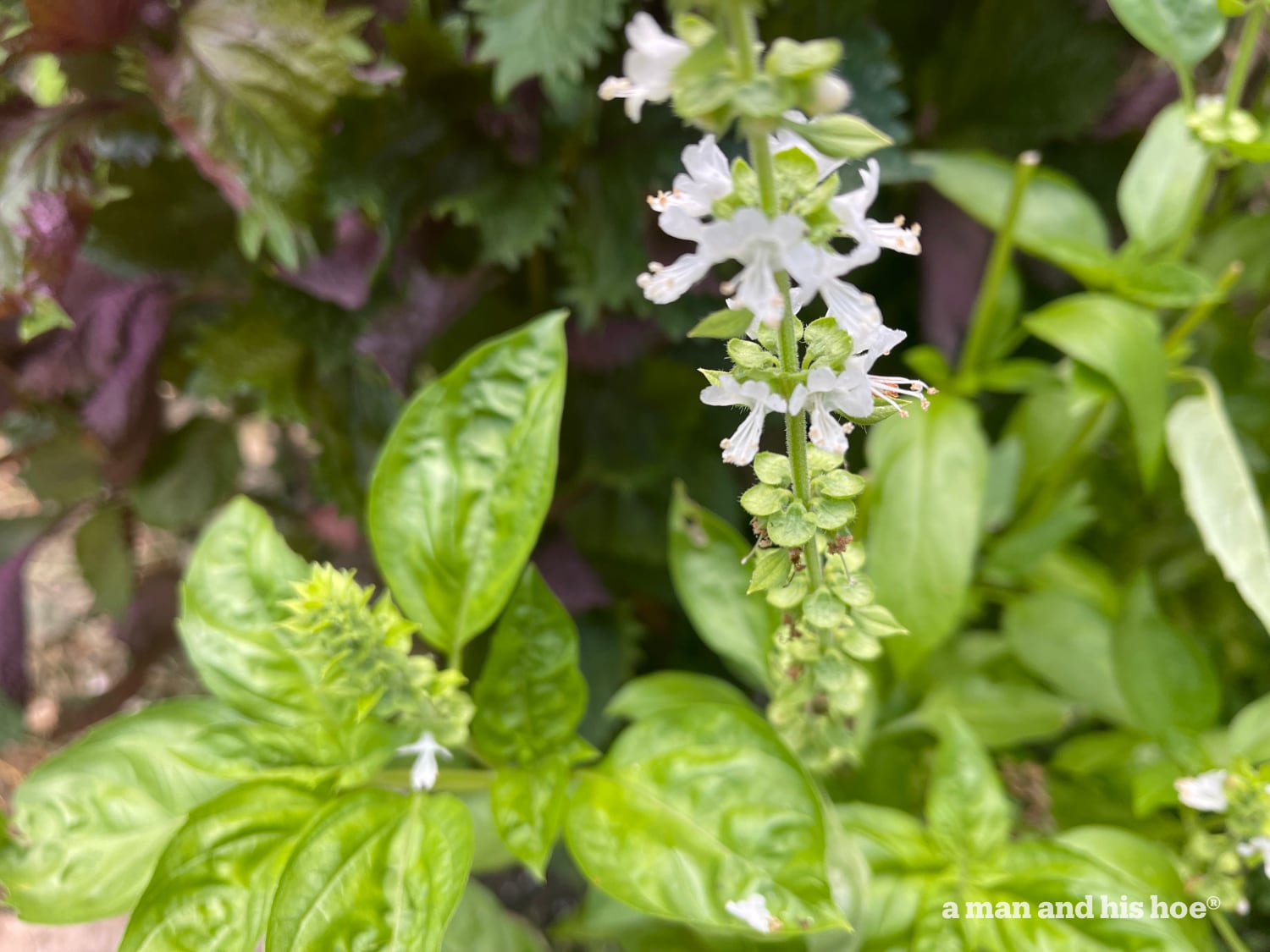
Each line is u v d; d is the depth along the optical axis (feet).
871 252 0.48
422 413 0.70
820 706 0.70
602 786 0.66
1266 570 0.79
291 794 0.65
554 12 0.78
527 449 0.69
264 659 0.68
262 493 1.25
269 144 0.83
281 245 0.85
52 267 0.84
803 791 0.64
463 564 0.69
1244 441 1.07
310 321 0.94
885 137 0.45
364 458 1.00
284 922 0.58
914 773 0.97
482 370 0.70
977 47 1.06
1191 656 0.82
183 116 0.82
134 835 0.67
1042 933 0.66
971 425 0.85
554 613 0.69
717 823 0.63
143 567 1.35
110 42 0.83
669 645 1.27
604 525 1.12
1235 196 1.07
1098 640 0.92
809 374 0.50
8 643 1.15
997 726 0.92
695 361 1.06
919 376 1.05
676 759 0.66
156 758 0.69
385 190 0.85
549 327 0.70
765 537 0.59
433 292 0.99
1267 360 1.13
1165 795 0.78
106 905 0.65
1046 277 1.14
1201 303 0.83
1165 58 0.80
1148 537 1.12
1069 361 1.02
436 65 0.84
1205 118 0.78
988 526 1.03
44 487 1.15
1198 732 0.80
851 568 0.60
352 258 0.92
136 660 1.24
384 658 0.63
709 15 0.46
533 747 0.69
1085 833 0.76
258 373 0.96
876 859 0.72
